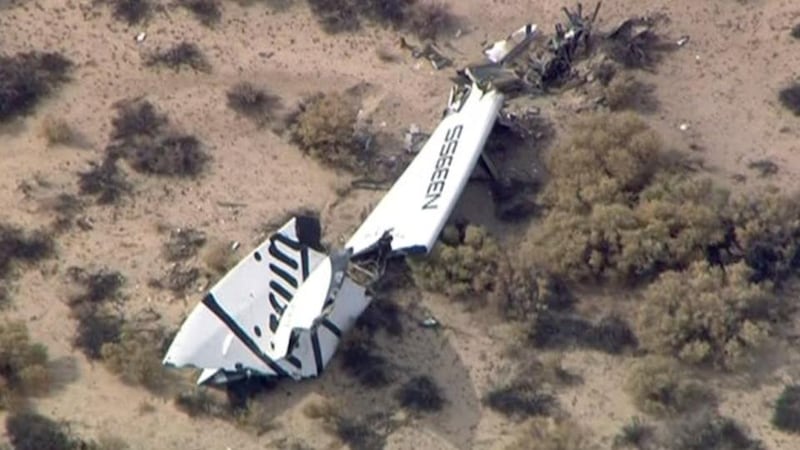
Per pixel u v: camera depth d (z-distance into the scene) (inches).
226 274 7106.3
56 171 7504.9
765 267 7126.0
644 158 7391.7
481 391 6811.0
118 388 6796.3
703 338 6889.8
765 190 7406.5
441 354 6919.3
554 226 7204.7
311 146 7564.0
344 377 6830.7
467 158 7263.8
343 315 6884.8
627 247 7101.4
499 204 7396.7
